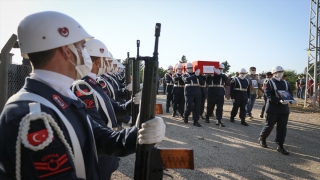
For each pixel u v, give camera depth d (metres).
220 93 8.72
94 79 2.70
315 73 13.75
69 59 1.49
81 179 1.26
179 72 10.48
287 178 4.61
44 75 1.42
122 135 1.72
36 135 1.15
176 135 7.19
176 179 4.34
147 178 1.57
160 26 1.59
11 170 1.16
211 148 6.13
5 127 1.17
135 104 2.65
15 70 4.62
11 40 3.04
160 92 23.64
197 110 8.55
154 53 1.59
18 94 1.29
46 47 1.40
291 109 13.91
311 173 4.87
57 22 1.45
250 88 10.23
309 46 14.04
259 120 10.10
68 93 1.51
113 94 4.34
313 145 6.77
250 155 5.75
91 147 1.50
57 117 1.30
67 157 1.23
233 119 9.56
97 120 2.28
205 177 4.48
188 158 1.67
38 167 1.14
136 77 2.70
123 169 4.71
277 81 6.03
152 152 1.62
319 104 14.38
